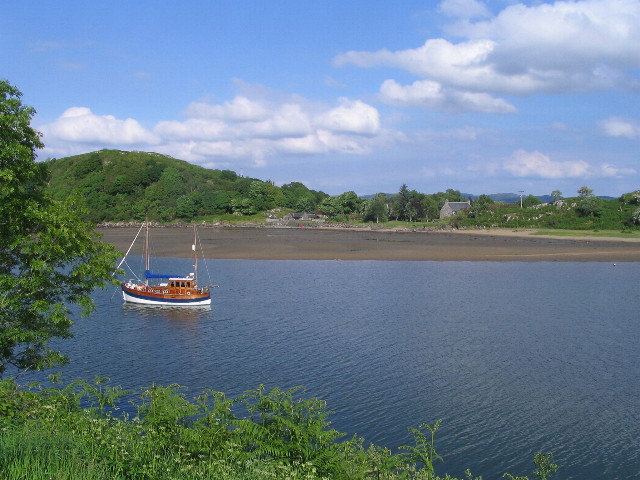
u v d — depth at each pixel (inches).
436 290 1905.8
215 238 4128.9
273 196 6476.4
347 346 1150.3
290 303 1653.5
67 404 438.9
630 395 864.3
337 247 3496.6
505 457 670.5
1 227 650.8
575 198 5280.5
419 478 439.2
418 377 951.0
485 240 3996.1
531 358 1057.5
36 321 697.0
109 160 7022.6
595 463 655.1
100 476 290.0
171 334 1269.7
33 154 689.0
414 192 6373.0
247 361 1050.7
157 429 364.5
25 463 285.9
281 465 316.5
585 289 1932.8
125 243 3700.8
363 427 753.0
